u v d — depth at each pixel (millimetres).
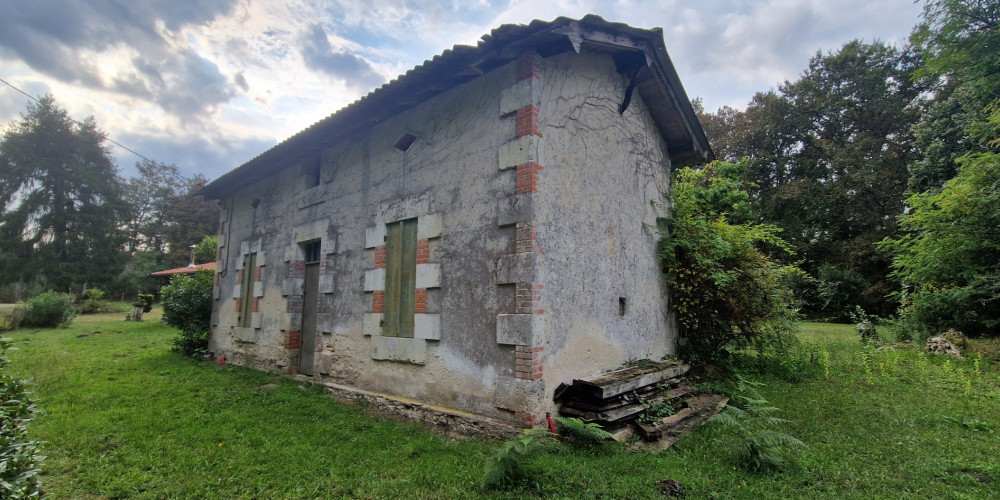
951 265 10211
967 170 10297
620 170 6207
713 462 3902
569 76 5398
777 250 23641
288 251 8156
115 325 17406
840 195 22453
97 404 5766
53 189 32000
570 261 5020
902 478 3598
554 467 3686
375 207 6484
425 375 5352
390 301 6016
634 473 3646
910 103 23594
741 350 8484
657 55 5980
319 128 6832
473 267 5020
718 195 11156
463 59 5004
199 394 6344
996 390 6152
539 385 4348
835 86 24812
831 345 10500
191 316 10461
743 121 27031
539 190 4684
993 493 3293
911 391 6215
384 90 5707
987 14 10516
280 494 3391
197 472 3752
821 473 3678
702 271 7008
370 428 4914
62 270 30297
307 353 7605
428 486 3479
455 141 5496
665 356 6824
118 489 3430
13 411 2412
